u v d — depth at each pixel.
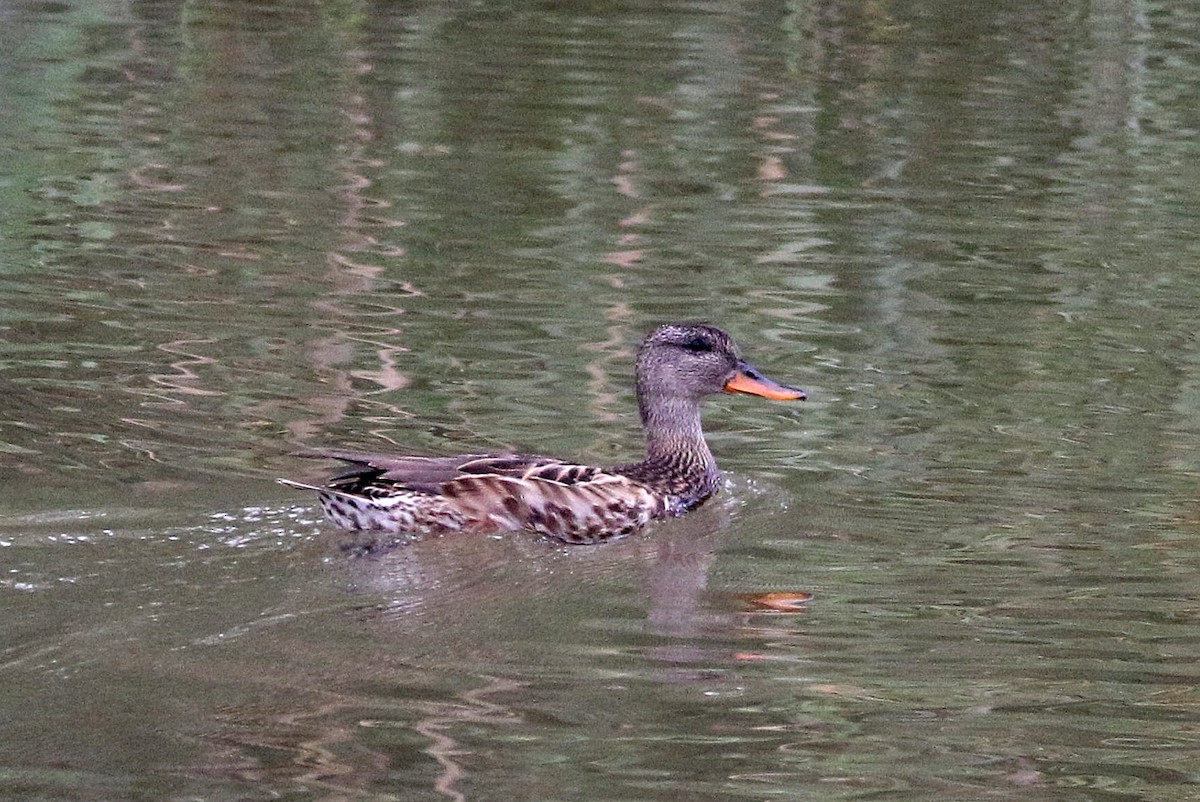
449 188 20.02
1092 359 15.62
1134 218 19.59
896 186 20.58
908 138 22.42
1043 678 9.94
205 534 11.67
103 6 27.83
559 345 15.58
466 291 16.83
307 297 16.58
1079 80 25.08
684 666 10.02
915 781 8.70
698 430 13.36
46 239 18.03
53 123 22.09
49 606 10.45
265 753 8.81
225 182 20.09
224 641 10.11
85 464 12.77
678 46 26.56
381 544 11.84
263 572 11.23
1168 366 15.45
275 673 9.73
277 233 18.38
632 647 10.30
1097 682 9.89
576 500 12.40
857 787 8.63
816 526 12.43
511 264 17.61
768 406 14.71
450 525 12.18
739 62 25.75
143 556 11.21
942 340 16.00
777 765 8.80
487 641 10.32
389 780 8.56
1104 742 9.16
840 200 19.98
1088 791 8.63
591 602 11.05
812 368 15.25
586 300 16.67
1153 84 24.88
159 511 11.96
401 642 10.25
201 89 23.88
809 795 8.52
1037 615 10.82
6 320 15.78
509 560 11.80
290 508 12.19
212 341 15.45
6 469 12.60
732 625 10.67
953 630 10.59
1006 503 12.73
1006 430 14.09
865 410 14.47
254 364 14.95
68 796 8.32
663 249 18.19
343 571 11.27
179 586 10.83
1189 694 9.74
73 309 16.11
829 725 9.30
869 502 12.81
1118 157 21.84
